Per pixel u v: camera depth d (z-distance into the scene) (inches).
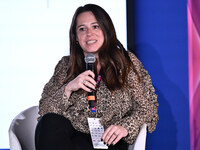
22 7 159.6
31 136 112.1
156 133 159.9
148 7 161.3
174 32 160.2
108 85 106.0
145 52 161.0
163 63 160.2
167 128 159.6
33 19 159.5
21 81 158.6
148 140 160.2
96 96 105.8
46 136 89.7
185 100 159.0
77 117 106.3
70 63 114.7
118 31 157.9
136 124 100.7
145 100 107.1
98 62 113.0
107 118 105.0
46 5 159.3
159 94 160.1
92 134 98.7
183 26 159.9
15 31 159.5
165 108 159.6
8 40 159.3
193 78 154.3
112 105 105.5
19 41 159.3
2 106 158.1
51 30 159.2
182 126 158.9
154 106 110.4
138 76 109.3
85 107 106.3
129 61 110.5
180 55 159.9
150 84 112.8
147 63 161.0
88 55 102.4
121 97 106.3
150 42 160.9
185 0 160.2
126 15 157.5
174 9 160.6
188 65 158.2
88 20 110.0
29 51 159.2
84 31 110.8
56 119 93.7
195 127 153.2
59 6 159.2
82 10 113.0
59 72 116.1
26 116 112.1
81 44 111.3
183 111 159.0
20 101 158.6
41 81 158.7
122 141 103.3
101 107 105.5
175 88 159.6
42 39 159.2
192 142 154.4
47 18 159.3
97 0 158.2
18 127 106.0
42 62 159.0
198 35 152.6
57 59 159.3
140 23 161.3
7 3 159.3
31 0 159.5
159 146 159.6
